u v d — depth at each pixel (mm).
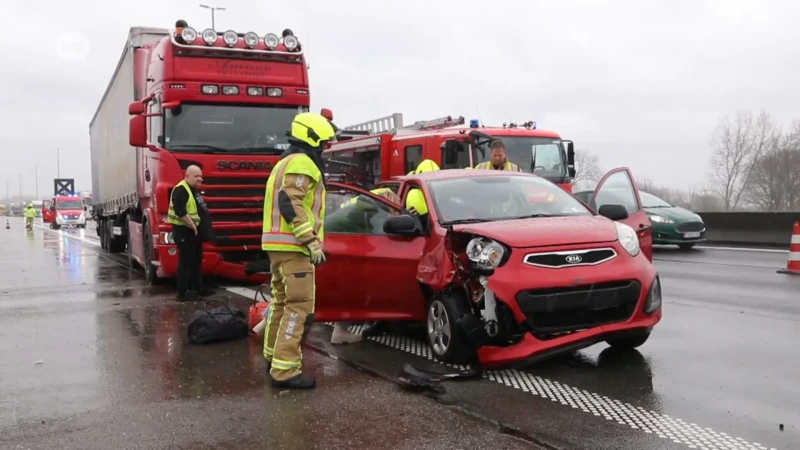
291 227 4852
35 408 4641
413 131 15758
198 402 4715
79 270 13828
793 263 11031
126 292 10211
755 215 17578
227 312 6773
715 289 9438
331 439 3971
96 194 20312
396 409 4484
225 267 9945
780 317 7262
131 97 12508
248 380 5246
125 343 6605
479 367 5395
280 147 10336
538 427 4090
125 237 15617
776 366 5309
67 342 6684
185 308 8617
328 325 7484
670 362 5480
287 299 5027
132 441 4004
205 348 6359
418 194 6344
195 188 9289
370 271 6098
